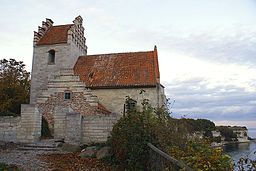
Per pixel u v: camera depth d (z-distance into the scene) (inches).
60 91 1112.2
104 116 813.2
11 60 1857.8
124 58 1290.6
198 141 421.1
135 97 1114.7
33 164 517.0
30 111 848.9
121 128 550.3
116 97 1130.7
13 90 1473.9
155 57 1235.9
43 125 995.9
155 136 493.7
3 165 461.1
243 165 264.7
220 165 302.0
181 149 461.7
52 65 1283.2
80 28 1409.9
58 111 946.1
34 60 1310.3
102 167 519.8
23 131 840.9
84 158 600.7
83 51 1443.2
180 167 260.7
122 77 1171.3
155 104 1090.1
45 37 1359.5
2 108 1334.9
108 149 600.4
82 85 1097.4
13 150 714.2
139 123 506.0
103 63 1286.9
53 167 495.5
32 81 1293.1
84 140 813.2
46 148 740.7
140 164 466.6
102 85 1143.0
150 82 1108.5
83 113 1064.8
